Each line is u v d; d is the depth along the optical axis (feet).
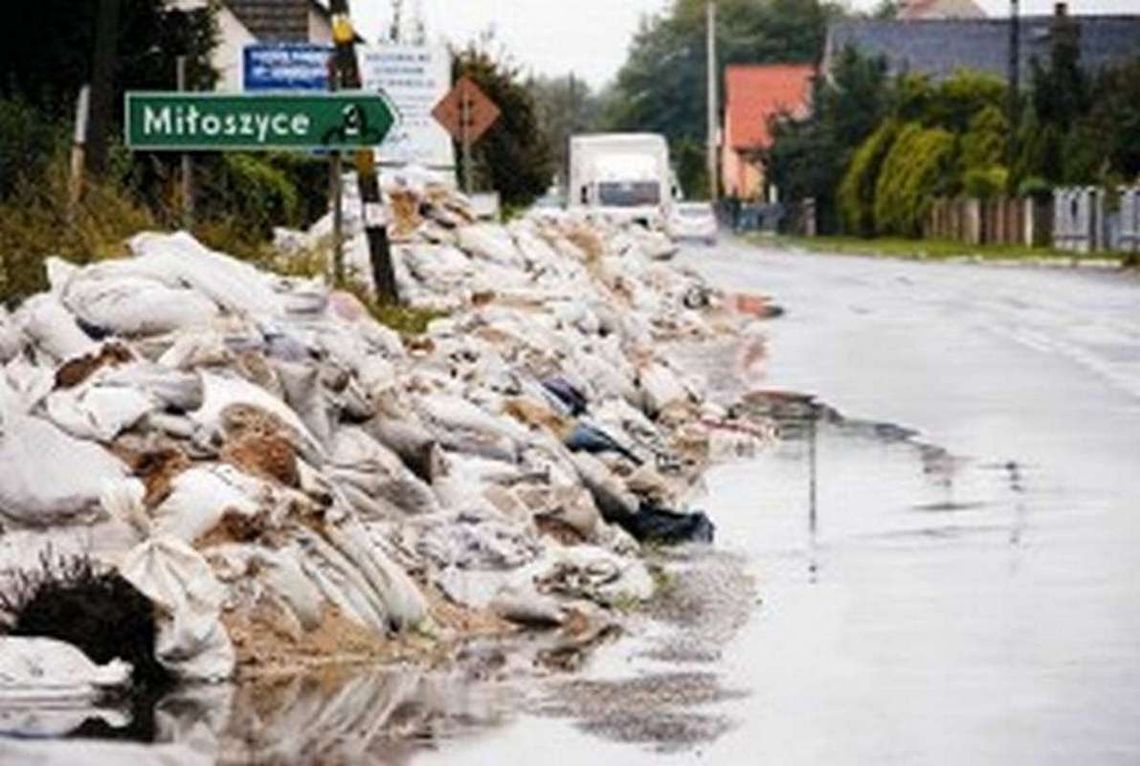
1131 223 457.68
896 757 63.05
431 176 208.13
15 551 78.43
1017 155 528.22
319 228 193.16
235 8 358.84
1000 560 96.58
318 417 92.94
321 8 364.38
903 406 164.55
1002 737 65.21
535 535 94.79
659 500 113.80
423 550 88.84
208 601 75.05
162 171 173.06
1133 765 61.87
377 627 80.18
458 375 122.42
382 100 138.21
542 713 69.72
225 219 154.40
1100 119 504.84
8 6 190.90
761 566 97.25
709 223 561.43
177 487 79.97
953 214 562.25
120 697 72.02
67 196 134.51
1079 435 143.84
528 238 204.54
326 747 65.05
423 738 66.23
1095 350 211.00
